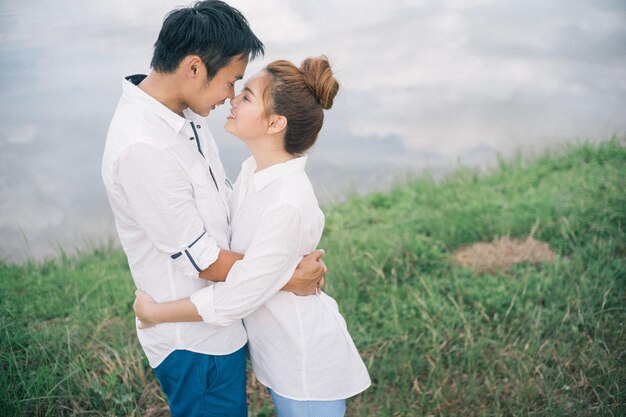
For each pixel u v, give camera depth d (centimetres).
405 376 335
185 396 230
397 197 545
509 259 435
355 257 437
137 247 224
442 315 376
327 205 540
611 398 314
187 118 229
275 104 217
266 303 232
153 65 216
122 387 329
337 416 238
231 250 234
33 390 324
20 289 432
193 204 215
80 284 436
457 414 316
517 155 592
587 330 361
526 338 356
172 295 224
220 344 227
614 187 512
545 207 488
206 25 207
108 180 215
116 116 216
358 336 366
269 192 221
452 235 464
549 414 307
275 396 239
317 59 221
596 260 422
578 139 611
